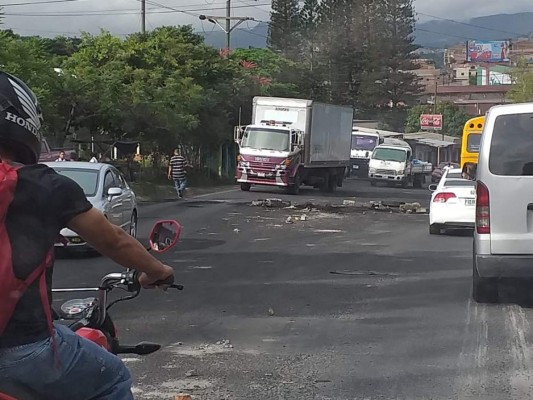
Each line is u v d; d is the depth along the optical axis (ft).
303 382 22.95
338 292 36.96
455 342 27.61
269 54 211.41
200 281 39.70
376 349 26.66
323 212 86.43
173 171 105.50
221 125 151.12
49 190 10.44
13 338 10.19
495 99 399.85
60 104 107.14
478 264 32.14
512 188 31.76
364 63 247.91
